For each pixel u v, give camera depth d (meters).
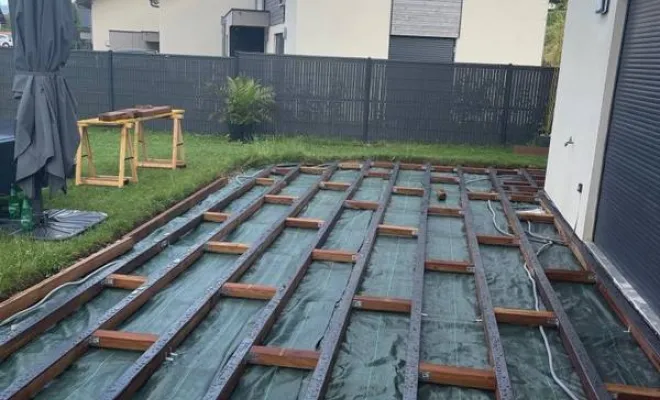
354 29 14.20
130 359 3.61
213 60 11.55
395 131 11.56
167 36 20.09
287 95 11.50
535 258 5.29
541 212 7.07
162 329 4.01
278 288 4.46
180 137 8.51
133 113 7.38
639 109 4.98
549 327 4.16
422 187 8.24
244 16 17.92
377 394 3.35
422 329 4.13
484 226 6.57
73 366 3.52
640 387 3.41
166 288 4.64
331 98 11.48
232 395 3.28
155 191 6.96
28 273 4.41
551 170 7.67
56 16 5.33
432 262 5.14
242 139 11.27
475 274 4.94
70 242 5.13
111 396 2.99
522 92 11.22
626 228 5.02
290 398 3.28
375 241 5.93
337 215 6.64
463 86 11.29
